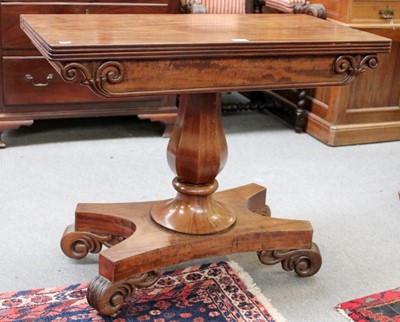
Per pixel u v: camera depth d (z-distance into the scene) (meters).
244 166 2.86
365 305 1.83
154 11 2.95
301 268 1.95
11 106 2.86
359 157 3.08
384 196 2.64
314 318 1.77
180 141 1.82
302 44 1.63
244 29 1.80
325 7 3.16
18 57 2.79
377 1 3.01
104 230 1.94
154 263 1.74
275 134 3.34
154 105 3.08
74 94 2.92
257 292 1.86
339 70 1.71
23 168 2.69
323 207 2.49
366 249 2.18
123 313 1.73
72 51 1.40
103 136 3.13
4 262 1.96
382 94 3.24
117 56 1.45
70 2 2.80
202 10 3.03
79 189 2.52
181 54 1.51
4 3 2.69
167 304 1.78
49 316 1.70
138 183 2.61
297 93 3.43
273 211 2.42
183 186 1.86
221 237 1.83
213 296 1.83
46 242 2.10
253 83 1.63
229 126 3.43
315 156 3.06
